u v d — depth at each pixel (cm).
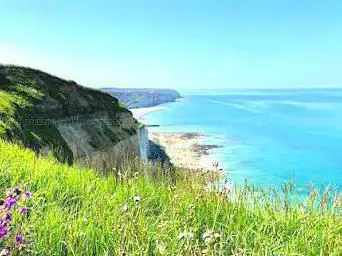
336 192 711
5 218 482
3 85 5947
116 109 8306
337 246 571
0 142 1534
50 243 554
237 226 636
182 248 519
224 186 797
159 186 881
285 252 554
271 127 18100
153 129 17300
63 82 7356
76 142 5869
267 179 6794
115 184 890
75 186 841
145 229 547
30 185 830
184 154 10050
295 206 712
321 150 11119
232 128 17775
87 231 583
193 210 660
